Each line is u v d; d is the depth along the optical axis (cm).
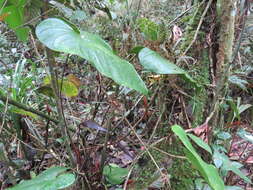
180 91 109
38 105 136
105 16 149
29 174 116
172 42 112
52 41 71
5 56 187
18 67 140
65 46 70
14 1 101
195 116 110
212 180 71
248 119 183
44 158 130
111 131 120
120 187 115
